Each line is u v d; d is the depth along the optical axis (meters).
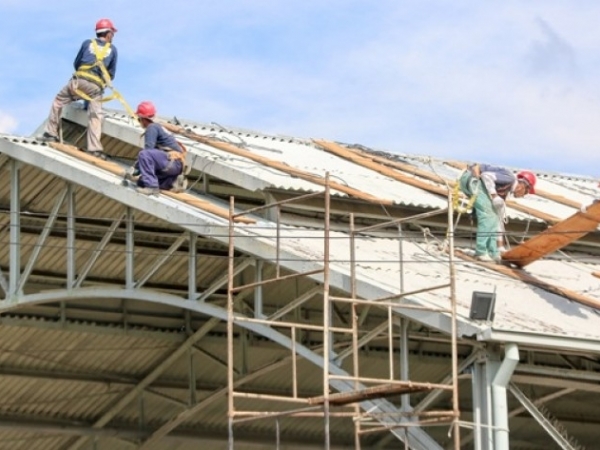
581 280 30.05
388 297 24.77
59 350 35.09
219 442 38.97
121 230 29.91
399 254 27.00
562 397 36.72
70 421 37.12
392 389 23.66
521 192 30.17
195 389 36.62
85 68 31.45
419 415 24.53
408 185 33.44
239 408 38.50
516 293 27.39
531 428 39.59
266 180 29.28
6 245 32.53
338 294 27.53
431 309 24.39
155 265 28.91
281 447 39.69
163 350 35.88
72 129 32.78
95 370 36.19
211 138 33.19
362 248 28.53
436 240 30.11
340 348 33.34
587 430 38.88
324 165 33.78
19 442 37.06
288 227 29.00
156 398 37.16
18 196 30.42
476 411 24.20
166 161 28.56
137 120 30.89
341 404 24.80
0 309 30.39
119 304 34.53
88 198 31.77
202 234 27.16
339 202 29.75
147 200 27.98
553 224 32.62
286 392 37.97
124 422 37.66
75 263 33.31
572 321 25.95
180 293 34.28
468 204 29.64
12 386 35.62
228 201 31.61
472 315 24.06
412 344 35.41
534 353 29.50
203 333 35.00
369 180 32.94
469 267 28.72
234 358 35.94
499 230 29.66
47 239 32.41
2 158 30.75
